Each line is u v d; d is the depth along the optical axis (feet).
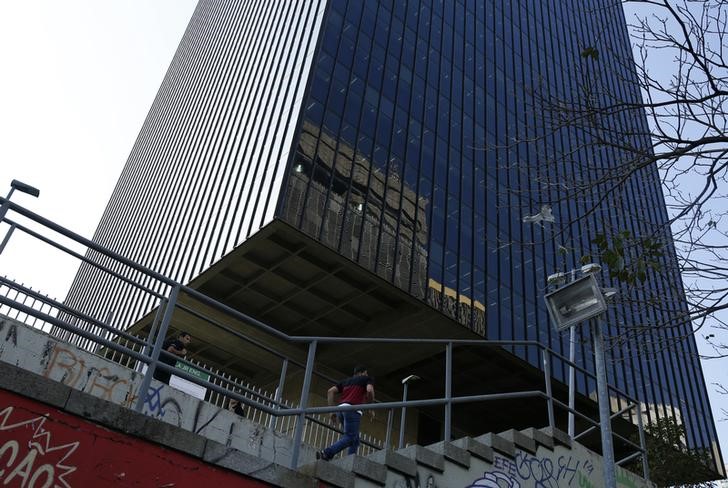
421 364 122.01
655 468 78.95
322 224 99.09
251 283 107.14
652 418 141.49
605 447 23.76
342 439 27.12
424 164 123.85
